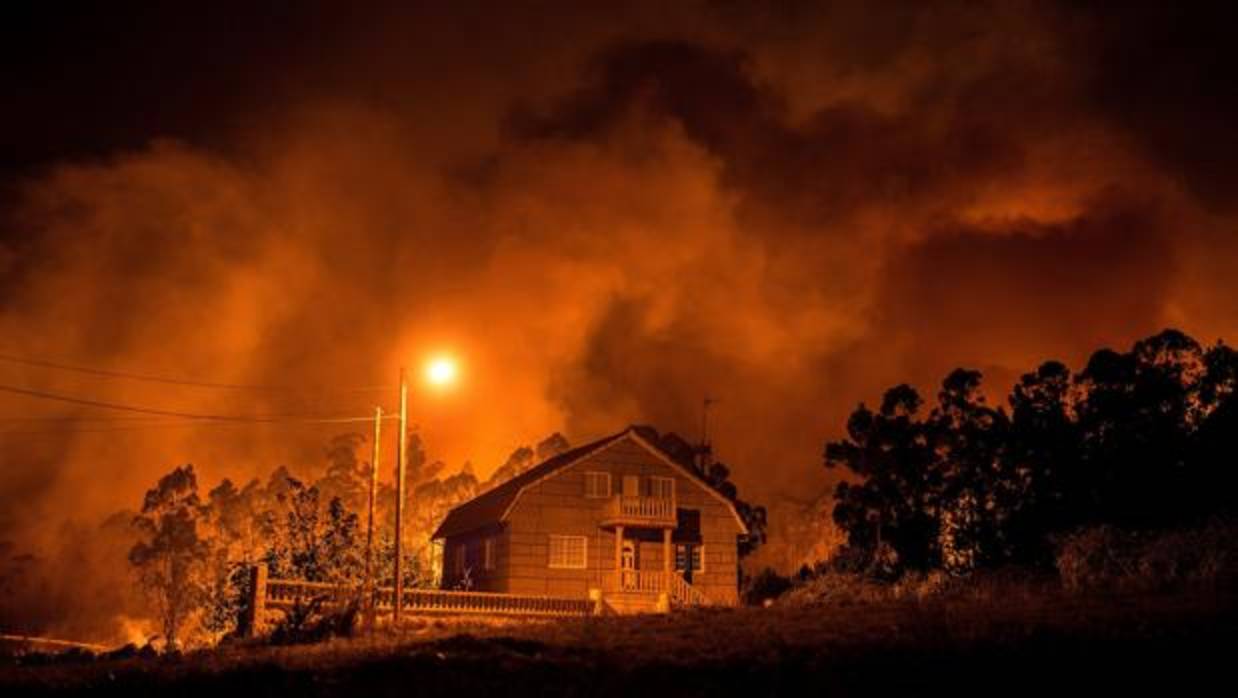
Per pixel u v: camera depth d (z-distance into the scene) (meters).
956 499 60.22
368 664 27.25
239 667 28.58
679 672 25.14
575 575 56.78
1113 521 50.34
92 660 37.38
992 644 26.14
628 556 58.03
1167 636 25.61
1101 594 34.69
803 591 51.34
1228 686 21.66
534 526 56.69
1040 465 55.56
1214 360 54.03
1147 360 54.97
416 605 47.06
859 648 26.94
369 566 45.19
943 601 38.31
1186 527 40.31
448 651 29.02
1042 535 52.44
